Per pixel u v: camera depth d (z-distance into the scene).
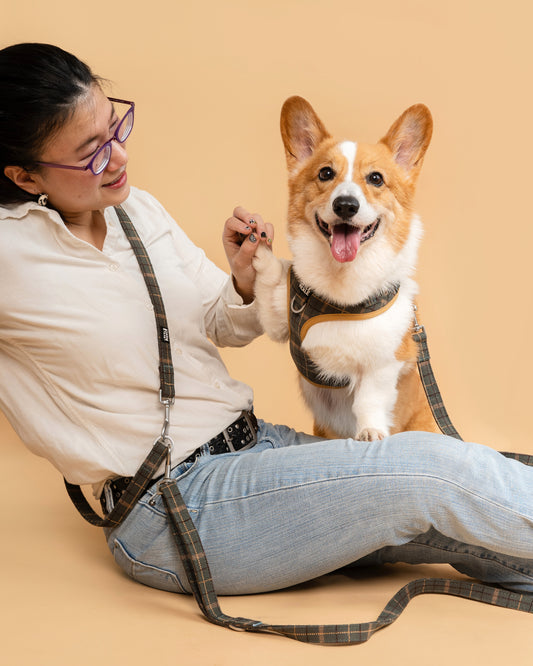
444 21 3.42
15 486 2.62
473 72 3.42
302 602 1.69
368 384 2.00
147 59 3.35
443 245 3.46
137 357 1.66
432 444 1.54
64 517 2.33
